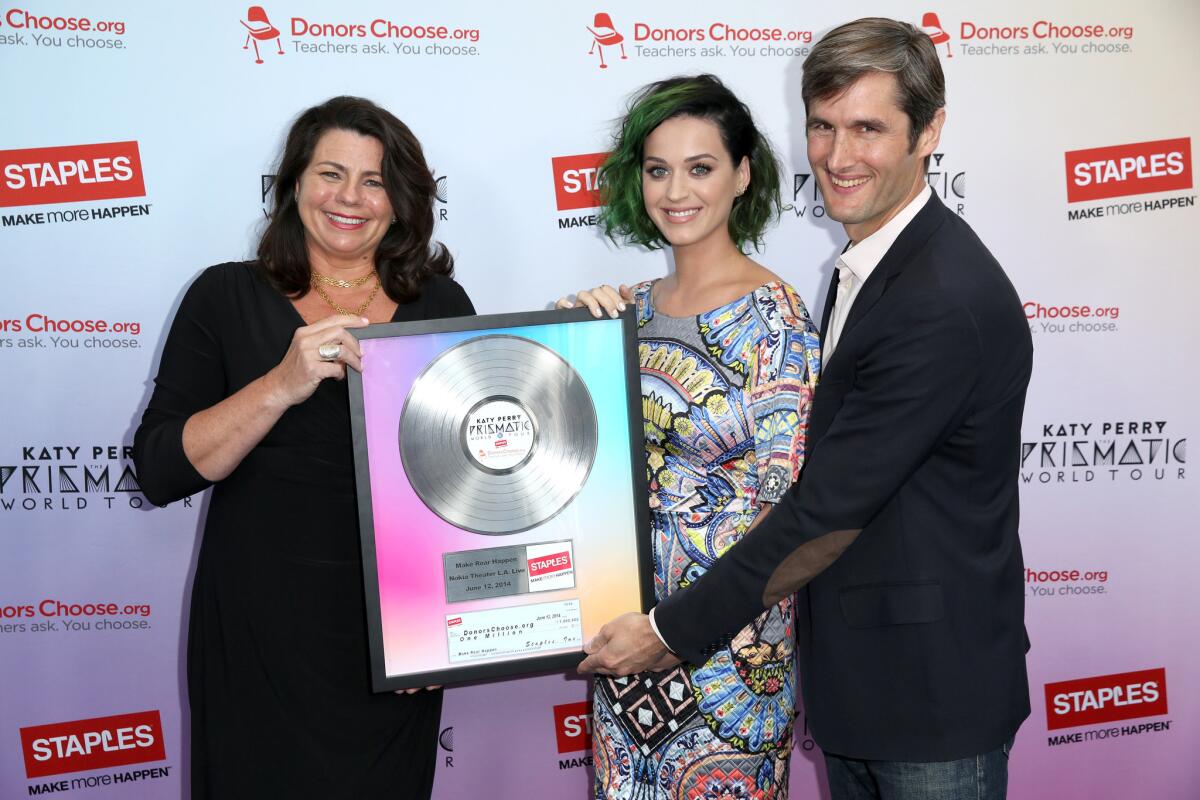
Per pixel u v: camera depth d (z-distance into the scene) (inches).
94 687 82.8
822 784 90.0
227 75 77.9
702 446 53.7
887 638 49.1
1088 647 90.4
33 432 80.0
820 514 47.1
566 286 84.0
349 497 56.5
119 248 78.7
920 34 49.1
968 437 48.1
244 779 56.3
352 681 56.8
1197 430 88.5
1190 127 85.7
